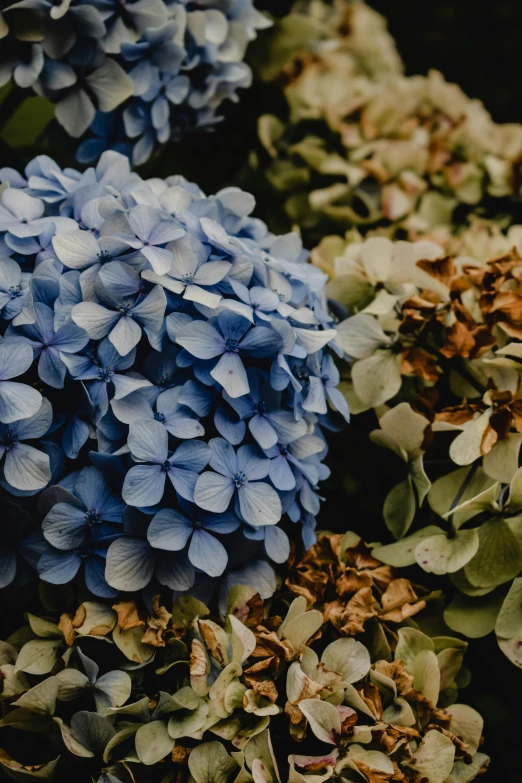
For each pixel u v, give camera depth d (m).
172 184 0.67
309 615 0.60
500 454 0.63
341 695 0.60
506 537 0.62
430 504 0.65
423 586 0.66
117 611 0.60
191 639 0.60
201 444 0.59
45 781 0.59
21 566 0.60
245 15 0.75
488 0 1.40
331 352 0.69
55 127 0.73
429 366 0.66
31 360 0.58
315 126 0.82
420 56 1.43
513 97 1.41
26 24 0.67
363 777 0.58
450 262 0.66
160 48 0.70
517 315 0.65
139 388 0.59
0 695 0.59
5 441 0.58
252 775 0.57
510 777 0.66
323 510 0.70
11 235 0.61
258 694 0.59
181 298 0.61
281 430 0.61
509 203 0.82
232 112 0.85
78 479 0.59
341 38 0.97
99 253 0.60
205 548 0.59
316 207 0.78
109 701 0.59
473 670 0.67
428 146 0.82
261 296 0.61
